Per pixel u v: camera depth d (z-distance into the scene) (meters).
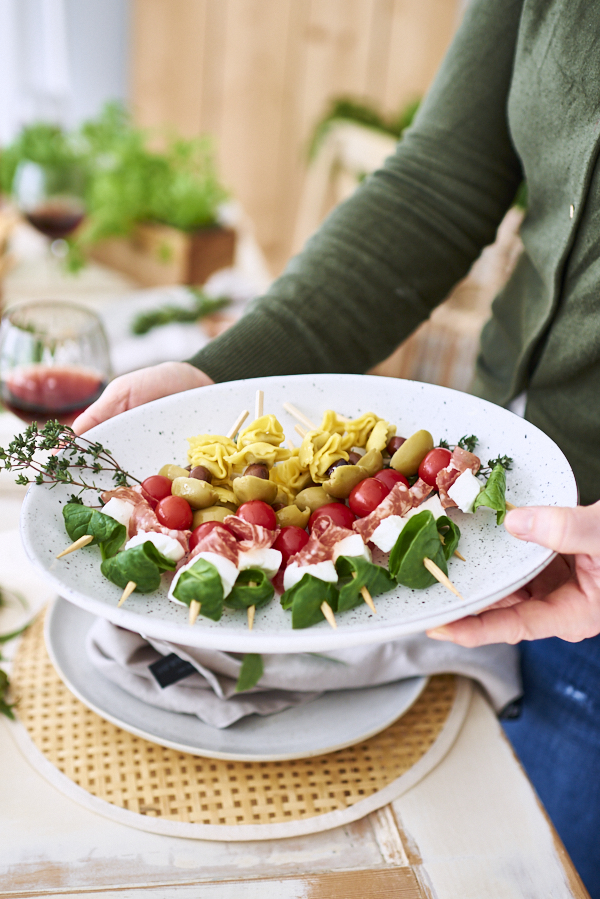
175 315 1.47
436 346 2.03
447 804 0.67
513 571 0.62
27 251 1.75
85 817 0.64
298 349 0.92
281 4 3.06
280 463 0.75
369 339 0.96
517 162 0.99
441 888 0.60
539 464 0.74
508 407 1.02
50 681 0.75
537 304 0.91
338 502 0.75
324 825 0.64
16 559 0.90
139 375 0.84
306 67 3.17
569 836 1.05
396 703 0.74
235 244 1.73
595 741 0.99
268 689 0.73
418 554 0.63
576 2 0.75
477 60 0.93
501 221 1.04
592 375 0.86
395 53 3.09
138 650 0.74
